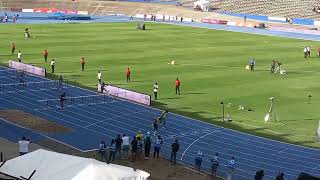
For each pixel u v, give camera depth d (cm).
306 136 4359
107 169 2008
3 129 4122
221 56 8262
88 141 3959
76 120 4506
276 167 3628
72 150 3728
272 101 5216
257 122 4700
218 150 3912
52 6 15800
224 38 10706
